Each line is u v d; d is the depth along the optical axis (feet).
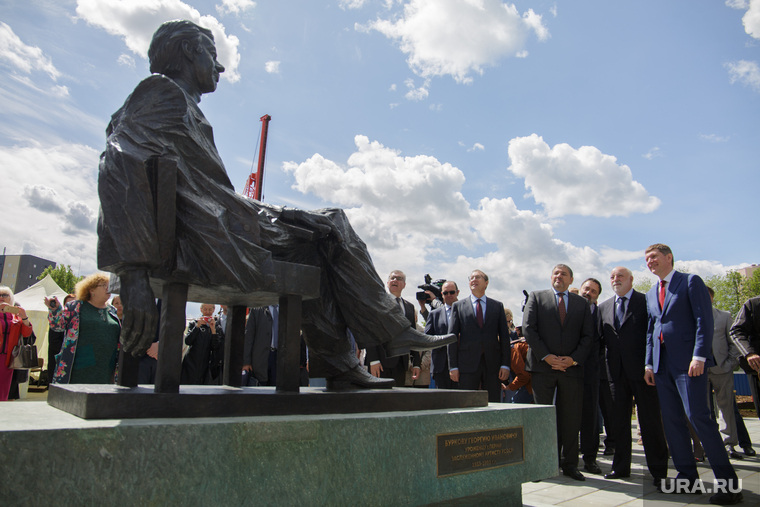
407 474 8.03
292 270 8.71
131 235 7.06
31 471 5.05
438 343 10.70
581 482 15.74
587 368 18.16
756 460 19.53
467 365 17.83
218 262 7.72
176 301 7.54
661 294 15.12
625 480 16.03
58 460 5.20
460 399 10.14
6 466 4.94
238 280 7.94
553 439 10.84
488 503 9.82
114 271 7.52
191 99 8.83
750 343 17.88
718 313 21.17
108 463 5.46
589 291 21.83
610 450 21.99
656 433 15.75
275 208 10.00
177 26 9.12
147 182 7.34
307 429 6.98
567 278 17.61
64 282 135.13
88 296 13.53
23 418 6.17
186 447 5.96
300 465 6.84
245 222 8.42
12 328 16.10
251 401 7.39
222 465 6.19
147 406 6.55
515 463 9.84
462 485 8.82
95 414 6.18
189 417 6.80
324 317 10.43
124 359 7.98
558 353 16.76
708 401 13.65
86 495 5.30
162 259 7.30
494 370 17.98
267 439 6.59
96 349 13.26
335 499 7.14
